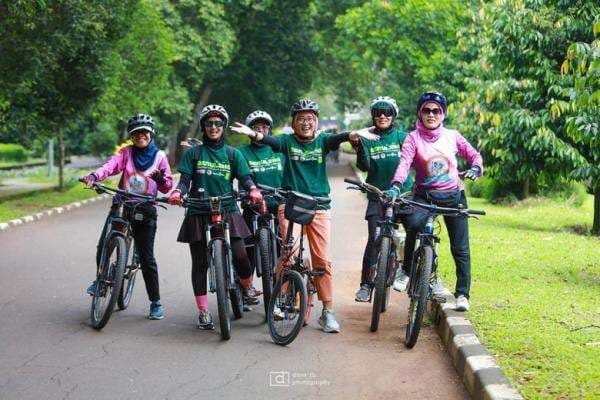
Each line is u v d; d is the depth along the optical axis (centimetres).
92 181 746
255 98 4347
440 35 2759
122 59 2447
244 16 3991
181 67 3741
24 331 755
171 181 789
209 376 620
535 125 1348
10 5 1526
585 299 814
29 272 1083
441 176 751
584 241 1272
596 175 1292
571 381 548
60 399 565
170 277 1042
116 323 789
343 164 4841
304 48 4141
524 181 2023
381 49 2916
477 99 1562
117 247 748
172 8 3456
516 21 1338
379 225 778
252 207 832
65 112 2297
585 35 1328
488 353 616
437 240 736
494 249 1164
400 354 682
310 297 768
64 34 1831
